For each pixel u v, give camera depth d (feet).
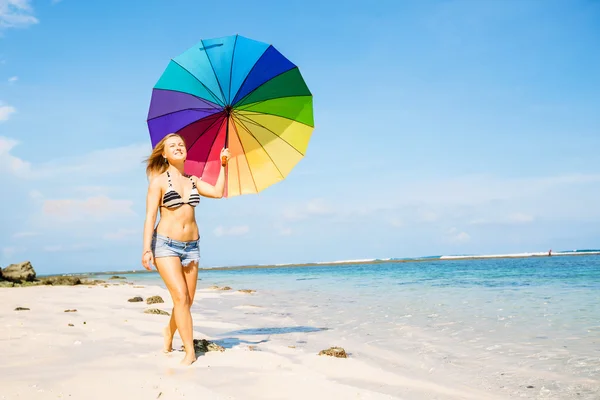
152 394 11.28
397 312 31.35
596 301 34.14
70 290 55.67
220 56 16.97
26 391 11.07
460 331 23.66
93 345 17.54
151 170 16.28
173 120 17.03
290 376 13.69
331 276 94.12
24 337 19.10
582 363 16.84
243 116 17.72
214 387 12.23
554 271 78.02
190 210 15.62
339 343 20.77
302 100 17.93
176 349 16.94
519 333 22.77
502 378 15.15
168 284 15.11
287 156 18.66
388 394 13.17
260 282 80.94
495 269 96.43
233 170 18.28
